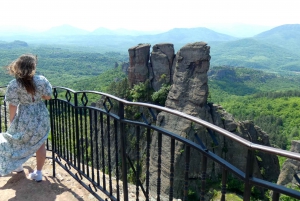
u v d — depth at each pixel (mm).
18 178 5477
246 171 2254
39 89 4547
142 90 51938
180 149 31734
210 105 41219
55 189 5203
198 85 39531
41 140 4730
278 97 112875
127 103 3605
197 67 40000
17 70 4324
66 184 5441
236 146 36656
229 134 2340
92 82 138875
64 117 5625
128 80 55969
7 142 4562
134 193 6512
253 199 27031
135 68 53312
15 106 4527
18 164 4535
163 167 32531
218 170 33812
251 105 109938
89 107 4590
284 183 31156
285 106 99688
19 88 4395
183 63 41281
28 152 4617
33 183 5324
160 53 51531
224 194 2531
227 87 154625
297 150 38125
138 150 3758
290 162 31938
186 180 2992
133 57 53062
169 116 39125
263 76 198000
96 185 4680
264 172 37875
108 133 4270
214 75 174625
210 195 31125
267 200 27469
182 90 40750
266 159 38812
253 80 186375
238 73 188500
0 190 5066
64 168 5766
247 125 40312
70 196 5004
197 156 33406
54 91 5766
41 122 4672
